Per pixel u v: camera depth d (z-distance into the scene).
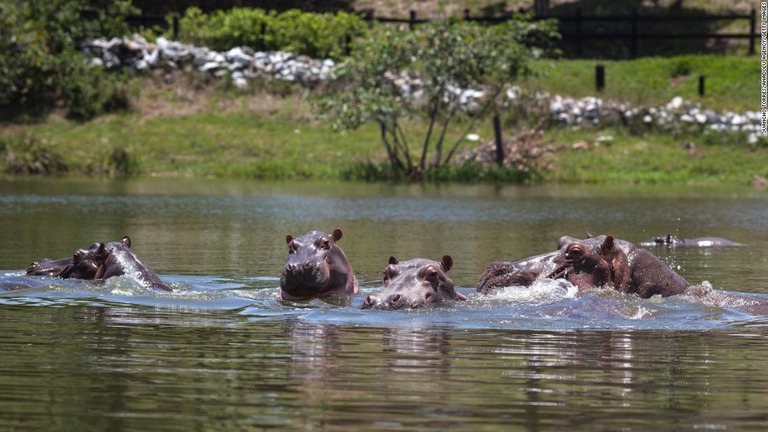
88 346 19.69
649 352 19.47
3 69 90.81
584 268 25.41
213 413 14.94
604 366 18.23
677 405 15.67
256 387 16.45
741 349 19.86
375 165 85.06
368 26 112.81
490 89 95.12
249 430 14.09
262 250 38.91
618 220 52.88
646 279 25.39
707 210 59.69
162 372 17.53
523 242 41.97
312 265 25.95
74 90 93.25
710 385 16.95
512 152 85.81
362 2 125.44
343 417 14.77
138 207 56.97
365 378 17.14
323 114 84.94
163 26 115.38
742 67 100.56
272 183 77.88
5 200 59.84
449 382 16.91
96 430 14.09
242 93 96.44
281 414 14.91
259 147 89.00
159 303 25.12
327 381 16.97
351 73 86.19
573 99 95.00
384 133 83.94
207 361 18.41
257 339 20.42
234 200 62.50
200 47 101.69
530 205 61.09
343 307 24.55
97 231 44.47
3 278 27.89
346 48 102.56
